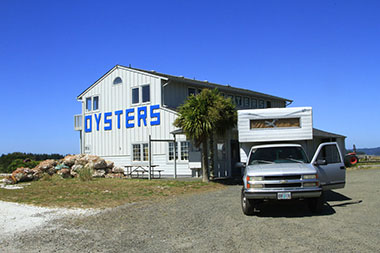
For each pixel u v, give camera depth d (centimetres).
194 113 1487
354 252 508
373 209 830
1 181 1875
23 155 3362
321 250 523
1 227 756
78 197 1176
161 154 2142
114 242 618
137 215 856
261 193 780
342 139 3250
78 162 2066
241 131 1012
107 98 2461
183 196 1182
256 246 559
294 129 991
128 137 2322
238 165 959
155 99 2181
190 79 2534
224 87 2586
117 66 2403
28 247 601
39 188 1491
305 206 921
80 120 2631
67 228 733
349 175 1842
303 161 917
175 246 581
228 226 709
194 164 1922
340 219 735
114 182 1686
